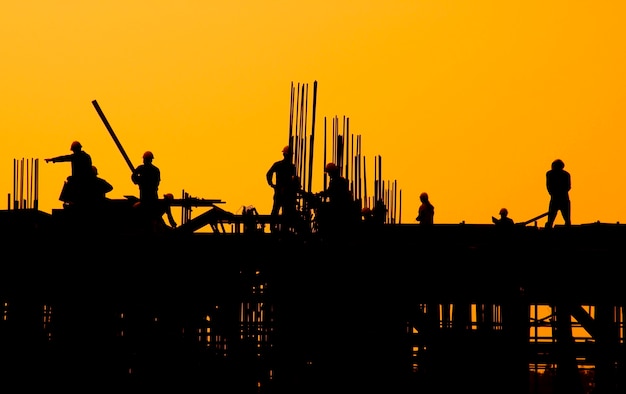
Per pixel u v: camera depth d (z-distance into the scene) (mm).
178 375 118312
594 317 131875
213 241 116250
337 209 116250
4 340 118188
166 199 121938
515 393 115938
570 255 113188
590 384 181625
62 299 118188
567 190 124125
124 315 119938
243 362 117562
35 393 118188
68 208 118875
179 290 117688
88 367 118125
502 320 116875
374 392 117312
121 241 116812
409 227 116375
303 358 118125
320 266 116562
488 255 114062
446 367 116688
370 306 117125
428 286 115688
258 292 120938
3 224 117125
